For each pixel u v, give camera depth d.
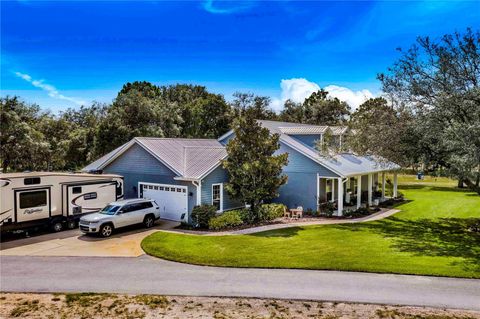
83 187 20.06
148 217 20.05
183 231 19.00
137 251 15.09
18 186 17.36
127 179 24.47
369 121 21.31
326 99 63.78
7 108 33.78
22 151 34.72
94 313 9.29
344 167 24.95
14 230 17.31
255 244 15.90
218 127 55.62
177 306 9.66
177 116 47.78
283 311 9.34
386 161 21.02
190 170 21.44
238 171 20.58
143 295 10.38
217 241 16.42
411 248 15.34
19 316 9.12
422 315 9.05
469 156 14.64
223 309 9.48
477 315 9.04
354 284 11.10
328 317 9.00
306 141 27.89
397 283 11.17
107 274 12.17
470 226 20.66
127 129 39.50
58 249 15.42
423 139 17.78
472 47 16.31
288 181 25.36
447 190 40.12
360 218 23.34
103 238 17.38
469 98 15.92
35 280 11.62
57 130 45.41
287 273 12.13
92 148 39.69
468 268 12.51
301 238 17.20
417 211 26.30
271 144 20.89
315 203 24.33
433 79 17.62
